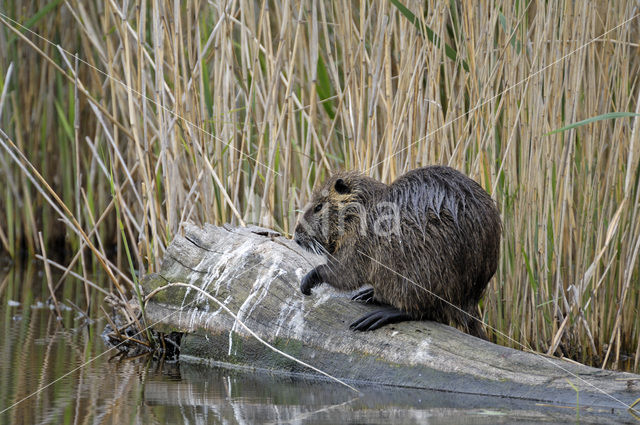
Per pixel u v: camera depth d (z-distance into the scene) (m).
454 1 15.20
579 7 14.69
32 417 9.98
